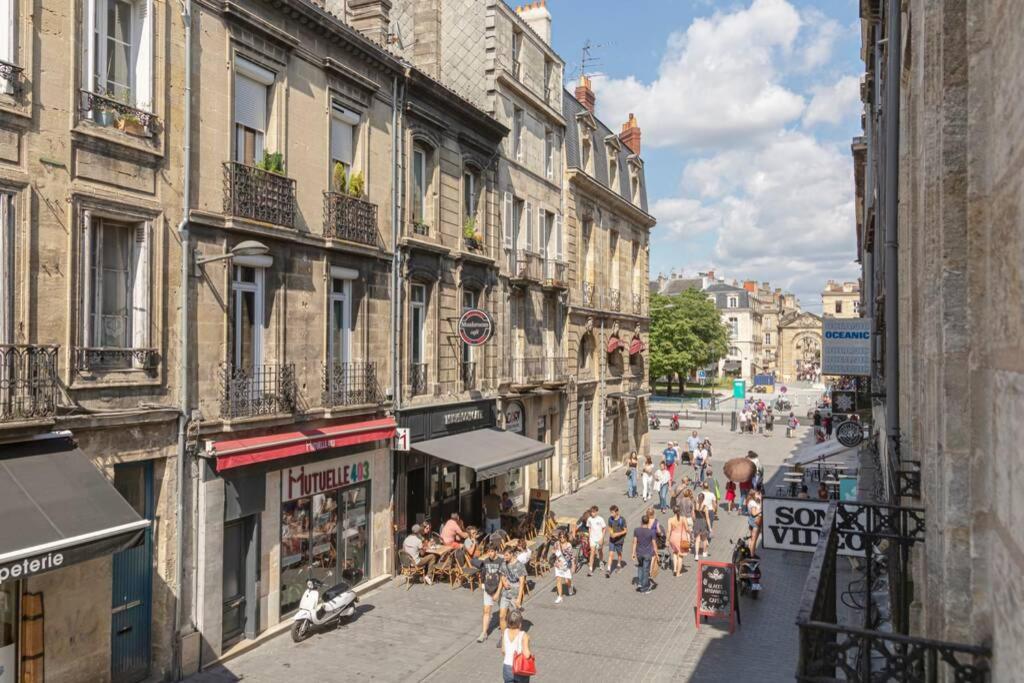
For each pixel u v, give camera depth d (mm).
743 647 13258
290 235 13492
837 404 27688
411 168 17656
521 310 24016
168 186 11312
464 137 19953
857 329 17406
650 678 11875
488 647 13000
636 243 36562
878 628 9672
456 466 20094
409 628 13812
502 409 22156
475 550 16969
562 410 27406
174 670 11250
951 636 4336
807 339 128875
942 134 4492
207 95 12023
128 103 10891
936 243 5586
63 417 9609
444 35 21141
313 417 14133
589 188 29438
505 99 22844
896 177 11188
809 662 3857
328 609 13539
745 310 118188
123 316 10898
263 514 13117
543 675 11984
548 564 18484
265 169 13125
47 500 8539
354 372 15664
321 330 14578
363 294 15875
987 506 3682
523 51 24219
